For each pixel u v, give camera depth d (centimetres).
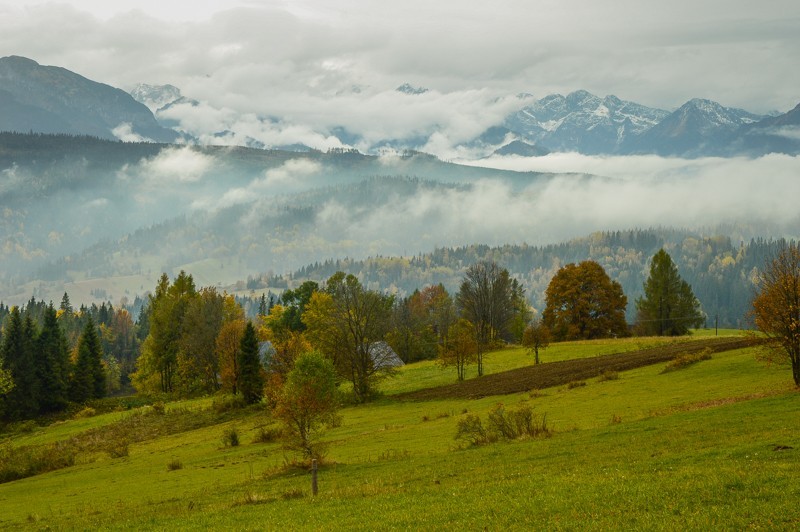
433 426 5862
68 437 9194
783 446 2853
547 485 2662
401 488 3094
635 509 2136
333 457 4756
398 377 10719
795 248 5272
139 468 5912
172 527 2798
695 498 2175
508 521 2169
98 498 4412
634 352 9450
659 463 2873
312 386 4866
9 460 6975
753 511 1980
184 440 7888
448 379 9919
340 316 9569
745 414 4025
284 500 3169
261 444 6512
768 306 5134
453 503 2538
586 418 5053
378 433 5916
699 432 3631
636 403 5444
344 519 2481
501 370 10025
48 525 3528
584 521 2059
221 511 3048
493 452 3934
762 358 5362
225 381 10988
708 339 9875
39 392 12481
